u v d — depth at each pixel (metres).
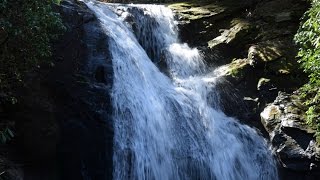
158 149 9.08
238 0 13.54
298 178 9.09
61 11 8.98
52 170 7.88
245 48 11.70
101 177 8.08
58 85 8.12
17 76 7.13
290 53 10.93
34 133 7.54
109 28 10.38
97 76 8.84
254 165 9.73
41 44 6.87
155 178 8.75
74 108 8.13
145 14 12.57
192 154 9.34
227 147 9.82
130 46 10.55
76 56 8.67
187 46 12.41
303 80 10.36
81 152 8.05
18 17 6.28
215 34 12.45
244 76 10.87
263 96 10.44
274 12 12.30
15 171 7.08
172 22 12.82
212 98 10.73
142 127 9.02
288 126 9.28
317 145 8.86
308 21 8.44
